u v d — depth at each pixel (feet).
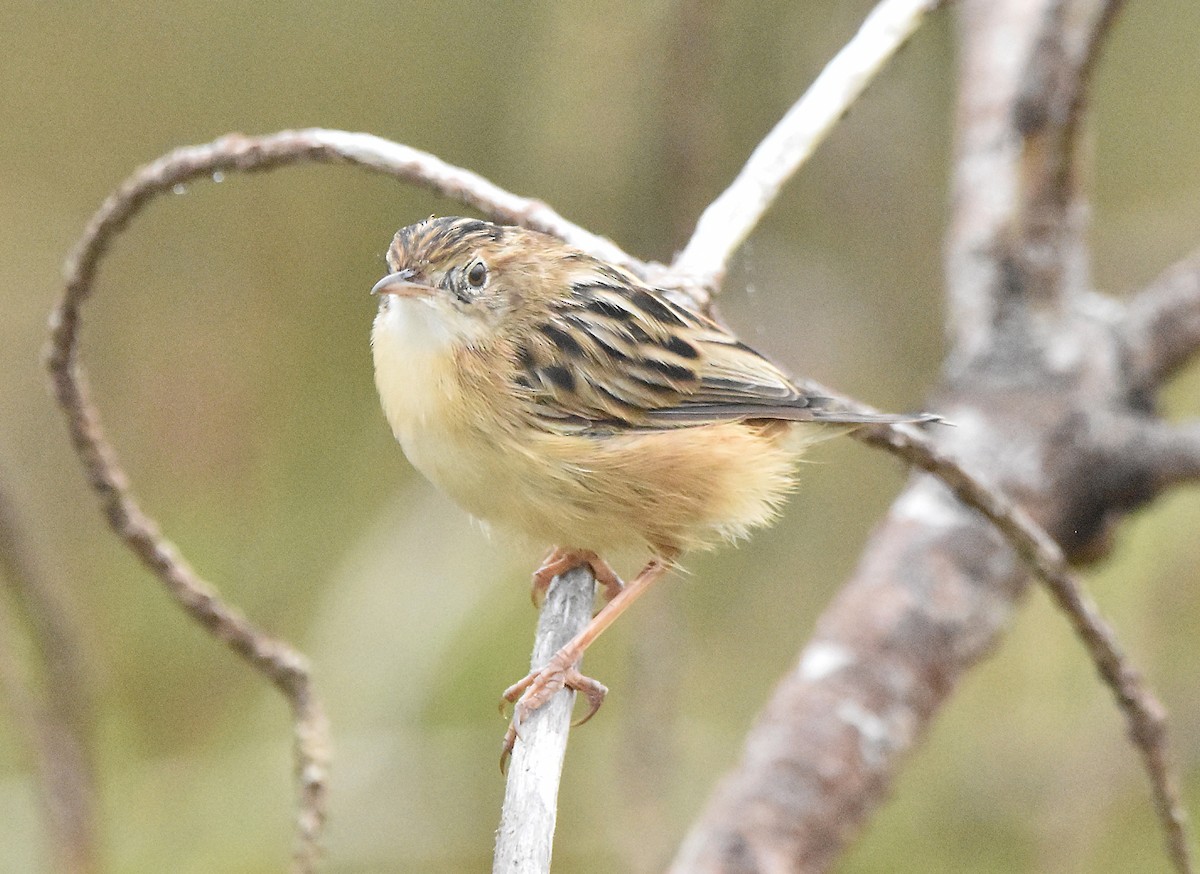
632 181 38.34
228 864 38.50
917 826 37.04
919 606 31.71
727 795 29.68
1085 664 36.32
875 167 43.24
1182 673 38.04
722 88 41.83
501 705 24.06
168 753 40.70
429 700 40.16
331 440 44.16
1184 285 36.29
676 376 27.14
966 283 37.01
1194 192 45.73
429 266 26.84
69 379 25.75
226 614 26.86
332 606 41.52
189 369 44.60
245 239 44.80
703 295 27.50
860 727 30.07
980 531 32.78
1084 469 34.27
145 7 44.47
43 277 45.03
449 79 43.24
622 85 37.32
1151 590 36.52
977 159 38.04
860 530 42.75
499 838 20.68
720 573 42.52
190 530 43.37
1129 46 45.42
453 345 26.86
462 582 41.27
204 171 24.47
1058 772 35.94
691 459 26.94
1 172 44.80
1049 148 34.76
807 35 41.42
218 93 44.57
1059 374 35.06
